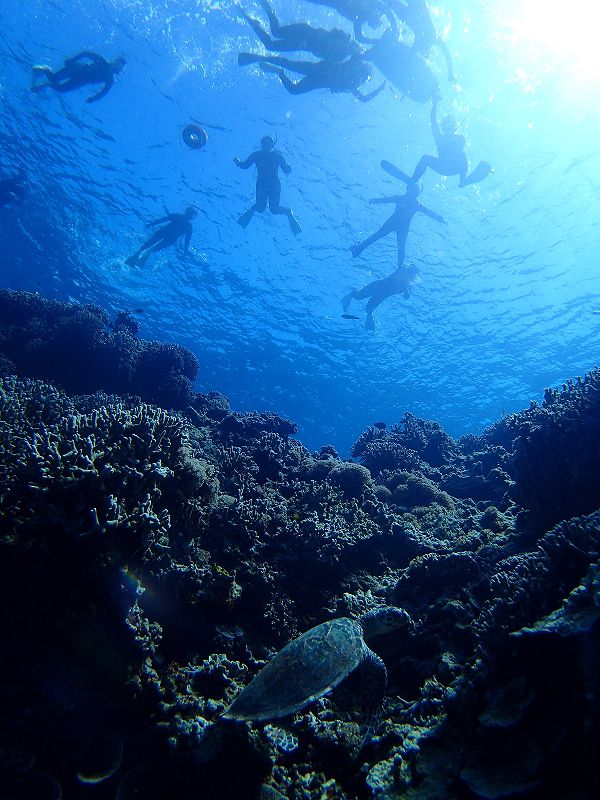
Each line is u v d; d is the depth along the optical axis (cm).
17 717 320
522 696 279
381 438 1216
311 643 362
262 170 1295
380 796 296
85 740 327
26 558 339
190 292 3100
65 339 1120
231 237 2578
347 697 415
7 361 1024
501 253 2439
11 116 2158
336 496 739
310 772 349
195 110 1912
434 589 499
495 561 493
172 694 368
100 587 349
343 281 2767
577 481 482
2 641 333
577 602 280
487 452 942
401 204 1153
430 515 748
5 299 1275
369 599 537
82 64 1412
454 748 301
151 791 314
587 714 237
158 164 2223
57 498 355
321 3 807
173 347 1239
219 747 328
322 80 895
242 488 698
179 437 502
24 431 506
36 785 296
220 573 479
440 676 390
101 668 342
